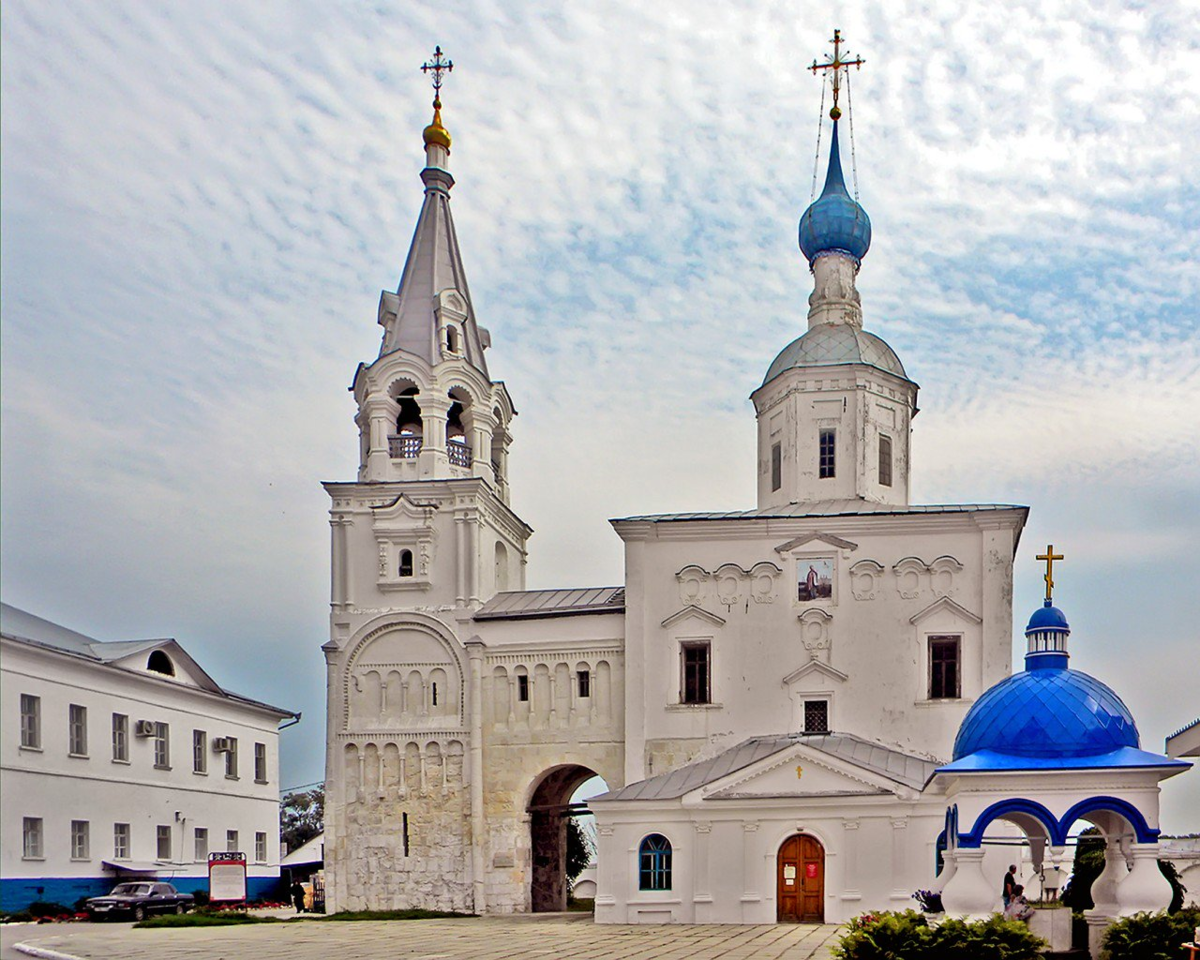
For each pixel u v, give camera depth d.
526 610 51.94
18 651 46.12
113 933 39.09
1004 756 27.91
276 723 68.38
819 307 56.25
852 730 47.81
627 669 49.53
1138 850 26.91
